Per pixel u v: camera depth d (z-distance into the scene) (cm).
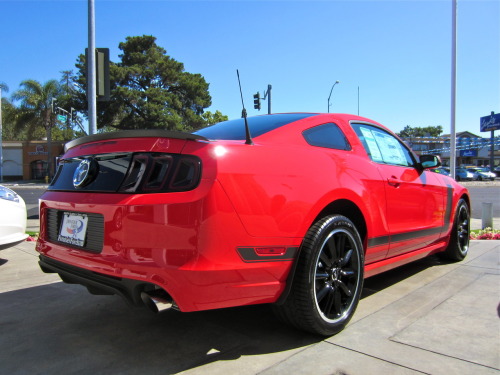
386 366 222
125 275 210
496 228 819
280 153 251
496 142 4734
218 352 243
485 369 219
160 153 222
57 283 395
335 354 238
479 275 413
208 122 4891
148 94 4016
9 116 4081
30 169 4694
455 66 1273
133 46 4359
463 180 4197
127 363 230
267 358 234
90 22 693
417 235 368
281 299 242
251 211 222
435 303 327
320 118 308
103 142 249
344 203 282
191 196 209
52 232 278
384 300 335
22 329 282
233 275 216
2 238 418
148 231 210
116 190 227
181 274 203
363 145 330
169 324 289
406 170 364
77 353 244
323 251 259
